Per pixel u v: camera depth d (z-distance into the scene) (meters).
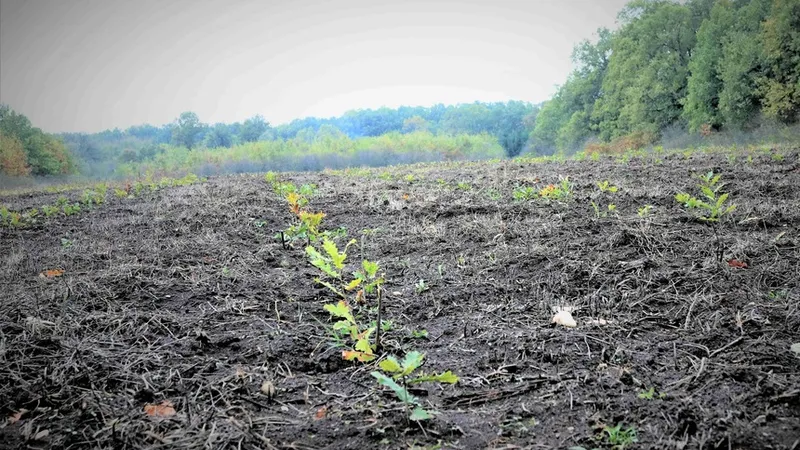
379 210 5.39
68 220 6.02
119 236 4.76
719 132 27.08
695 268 3.02
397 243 4.04
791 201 4.52
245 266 3.54
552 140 46.47
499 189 6.36
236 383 2.03
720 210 3.98
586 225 4.08
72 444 1.64
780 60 23.45
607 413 1.73
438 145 48.81
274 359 2.22
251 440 1.65
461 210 5.01
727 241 3.44
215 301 2.92
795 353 2.04
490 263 3.38
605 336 2.33
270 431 1.71
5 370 2.10
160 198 7.51
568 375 2.01
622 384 1.91
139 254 3.96
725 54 26.52
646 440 1.58
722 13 28.44
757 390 1.81
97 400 1.88
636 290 2.81
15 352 2.27
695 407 1.71
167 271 3.45
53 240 4.84
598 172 7.73
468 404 1.85
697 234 3.68
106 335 2.47
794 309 2.43
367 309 2.75
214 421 1.77
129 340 2.42
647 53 33.81
